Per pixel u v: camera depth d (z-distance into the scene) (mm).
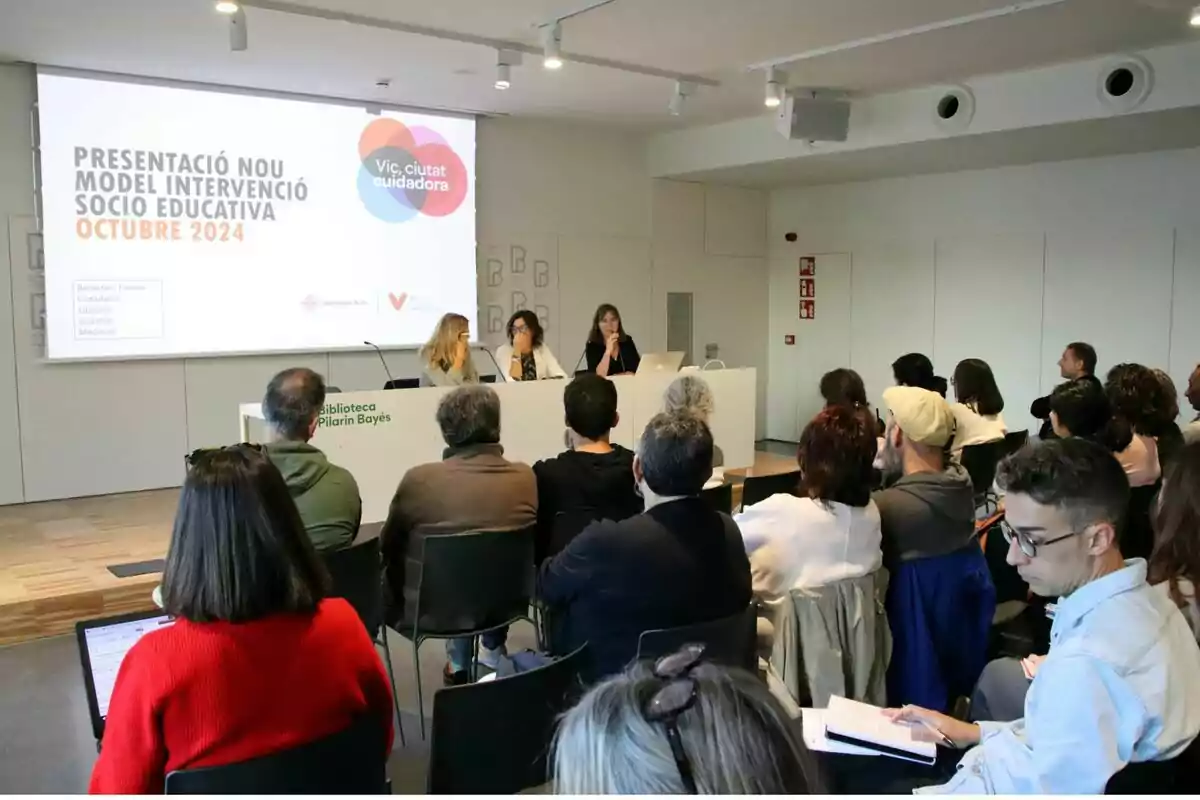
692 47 5273
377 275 6848
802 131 6258
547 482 3012
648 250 8375
